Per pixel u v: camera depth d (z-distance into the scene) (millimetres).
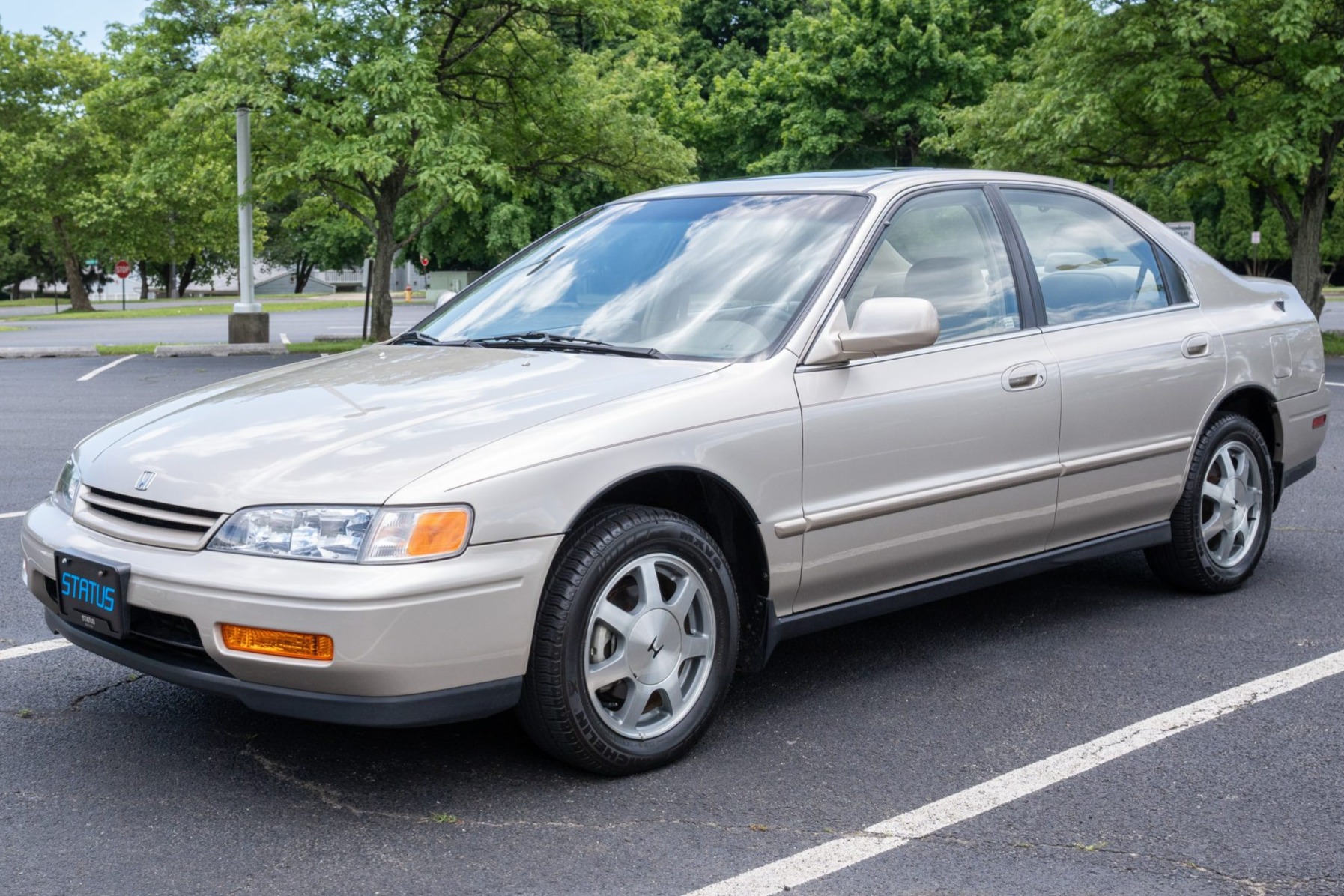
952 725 3734
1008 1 38375
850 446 3723
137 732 3697
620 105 21594
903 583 4012
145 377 15531
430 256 49500
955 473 4008
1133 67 17609
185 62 19453
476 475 3039
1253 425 5094
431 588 2928
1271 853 2896
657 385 3477
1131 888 2732
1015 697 3969
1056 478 4297
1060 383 4289
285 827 3057
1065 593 5203
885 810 3143
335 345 20703
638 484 3455
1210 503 5039
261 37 17750
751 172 39938
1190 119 18719
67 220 47312
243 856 2902
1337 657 4336
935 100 37125
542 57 20344
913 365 3920
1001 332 4223
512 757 3496
